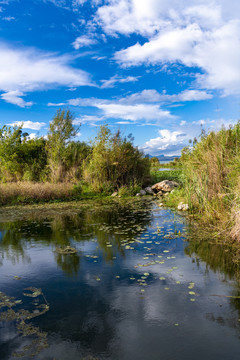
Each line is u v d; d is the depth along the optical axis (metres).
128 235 5.59
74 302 2.86
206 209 6.32
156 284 3.24
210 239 5.05
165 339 2.21
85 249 4.73
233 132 7.29
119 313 2.61
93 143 14.48
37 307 2.79
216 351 2.06
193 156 8.38
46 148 16.98
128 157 13.79
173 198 10.12
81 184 13.59
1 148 16.31
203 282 3.27
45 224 6.88
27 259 4.29
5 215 8.28
